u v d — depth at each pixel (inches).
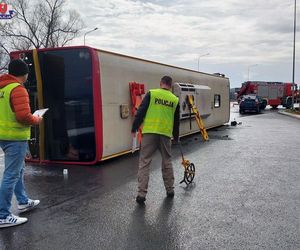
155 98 247.0
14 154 198.7
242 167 359.3
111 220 208.5
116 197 254.2
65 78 368.5
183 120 580.1
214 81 751.7
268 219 210.8
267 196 257.3
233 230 194.2
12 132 197.2
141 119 249.4
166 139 249.3
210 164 374.6
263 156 424.5
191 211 224.1
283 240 181.3
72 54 363.9
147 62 466.0
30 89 374.0
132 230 193.8
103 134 368.2
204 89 647.1
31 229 194.7
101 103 363.9
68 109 372.2
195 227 198.4
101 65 365.4
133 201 244.5
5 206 196.7
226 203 240.5
